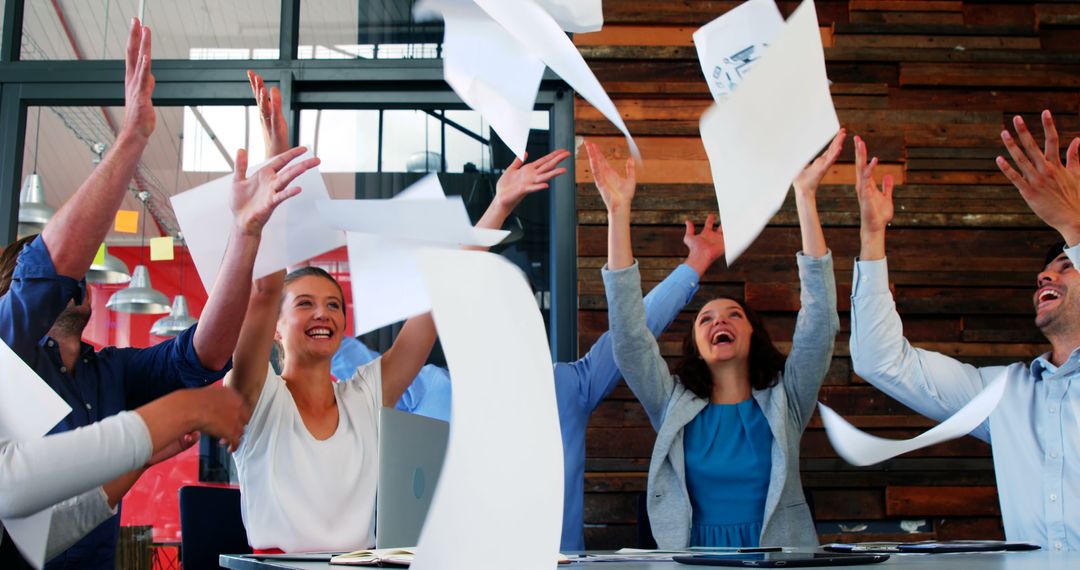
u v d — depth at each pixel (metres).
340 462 1.74
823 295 2.30
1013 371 2.05
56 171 4.48
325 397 1.85
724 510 2.22
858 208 3.19
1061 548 1.85
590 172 3.19
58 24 3.42
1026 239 3.21
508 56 0.98
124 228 3.48
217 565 1.85
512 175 1.81
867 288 2.12
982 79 3.29
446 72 1.00
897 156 3.25
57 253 1.44
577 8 0.92
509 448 0.74
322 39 3.34
